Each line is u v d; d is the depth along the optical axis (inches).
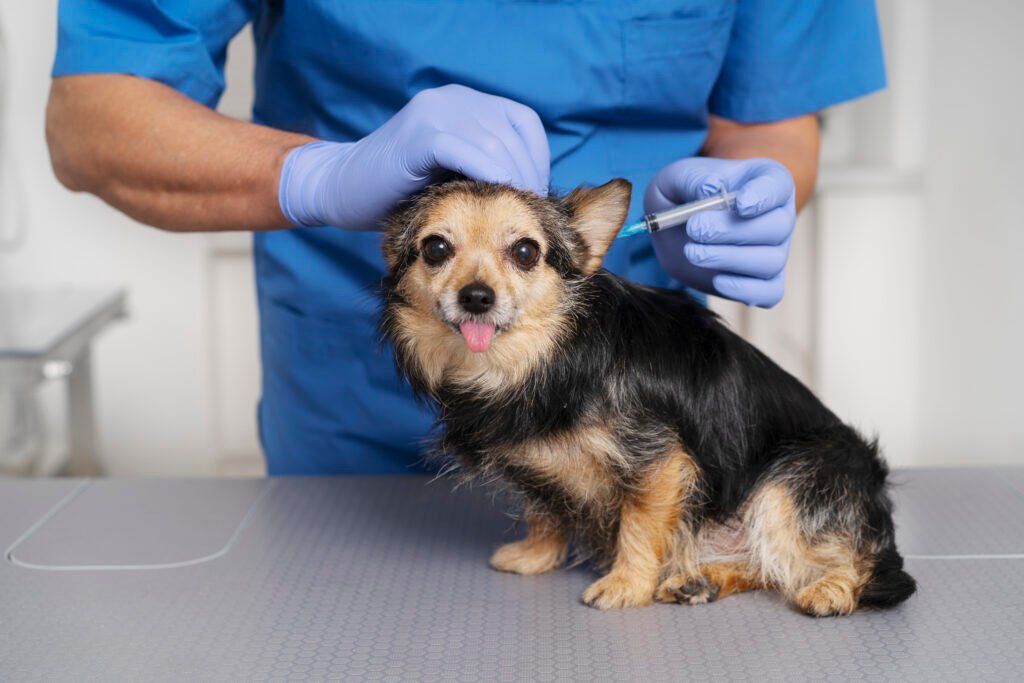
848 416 139.4
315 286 73.9
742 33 75.2
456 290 50.5
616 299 55.9
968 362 142.3
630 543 54.0
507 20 67.0
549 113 68.7
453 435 56.4
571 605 52.3
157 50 65.4
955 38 136.0
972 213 138.3
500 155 54.2
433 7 66.6
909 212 142.2
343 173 57.7
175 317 154.5
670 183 64.0
